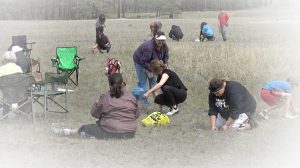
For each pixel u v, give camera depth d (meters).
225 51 18.17
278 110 11.03
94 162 7.49
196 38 27.98
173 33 26.23
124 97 8.73
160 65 10.56
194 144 8.42
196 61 16.78
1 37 30.06
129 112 8.73
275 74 14.74
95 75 15.47
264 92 10.28
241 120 9.28
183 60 17.11
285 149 8.12
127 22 47.53
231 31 31.67
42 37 30.22
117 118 8.68
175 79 10.62
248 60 16.11
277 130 9.28
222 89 9.22
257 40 24.62
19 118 10.30
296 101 11.91
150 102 11.83
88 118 10.45
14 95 9.77
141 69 11.26
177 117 10.49
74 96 12.67
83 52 21.56
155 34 11.41
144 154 7.86
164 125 9.80
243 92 9.30
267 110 10.23
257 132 9.13
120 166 7.32
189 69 15.62
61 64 14.46
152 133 9.14
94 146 8.26
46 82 10.40
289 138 8.76
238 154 7.88
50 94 10.40
